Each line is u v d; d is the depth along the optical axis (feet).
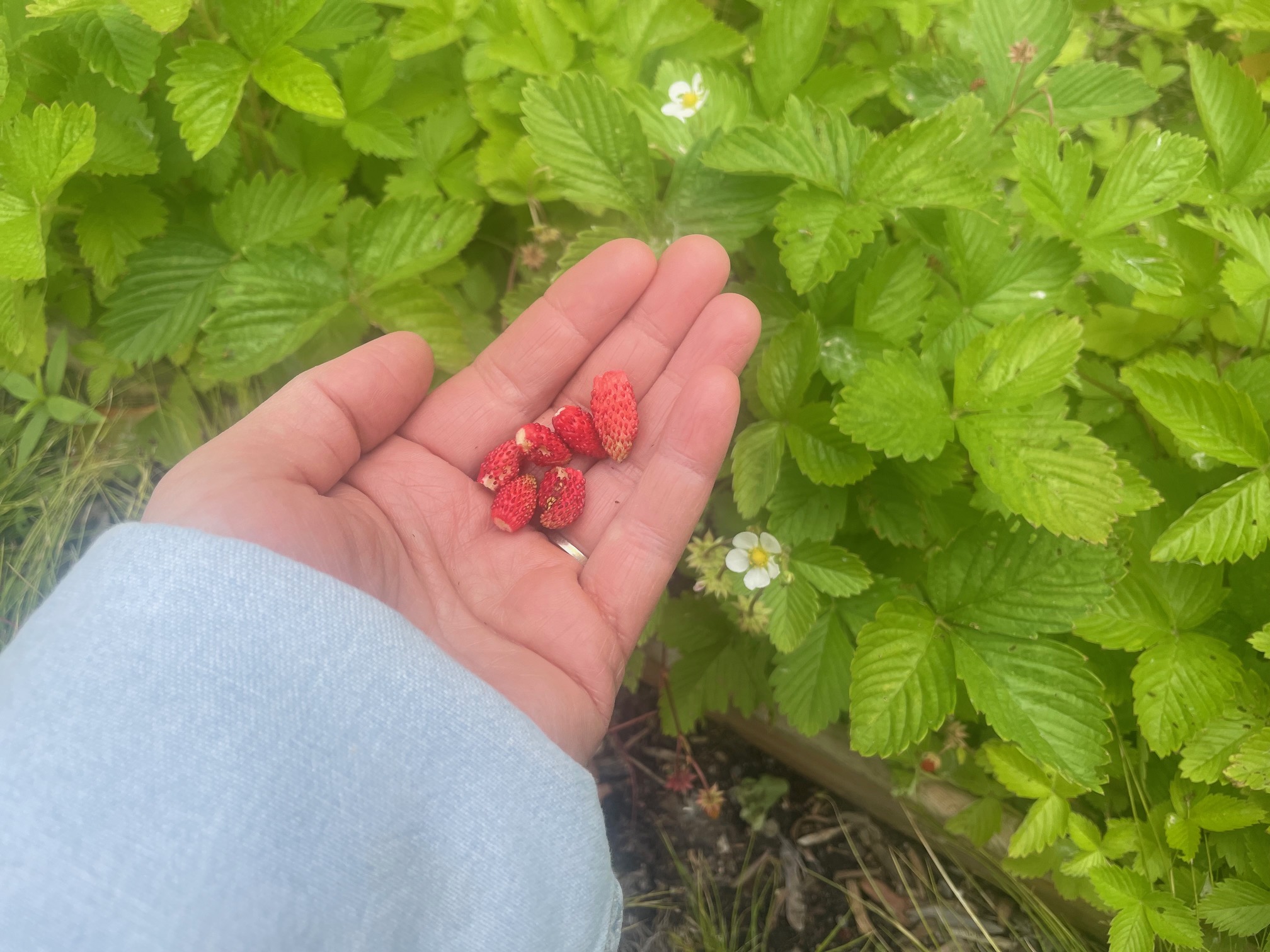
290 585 0.56
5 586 0.98
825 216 0.76
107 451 1.03
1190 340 0.93
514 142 0.97
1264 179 0.83
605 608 0.75
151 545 0.55
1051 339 0.70
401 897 0.53
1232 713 0.75
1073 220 0.77
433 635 0.70
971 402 0.71
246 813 0.50
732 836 0.99
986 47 0.93
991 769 0.88
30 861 0.46
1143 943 0.72
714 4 1.16
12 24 0.83
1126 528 0.76
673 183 0.85
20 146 0.76
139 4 0.73
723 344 0.80
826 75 0.95
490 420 0.81
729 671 0.92
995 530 0.78
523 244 1.04
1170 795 0.81
